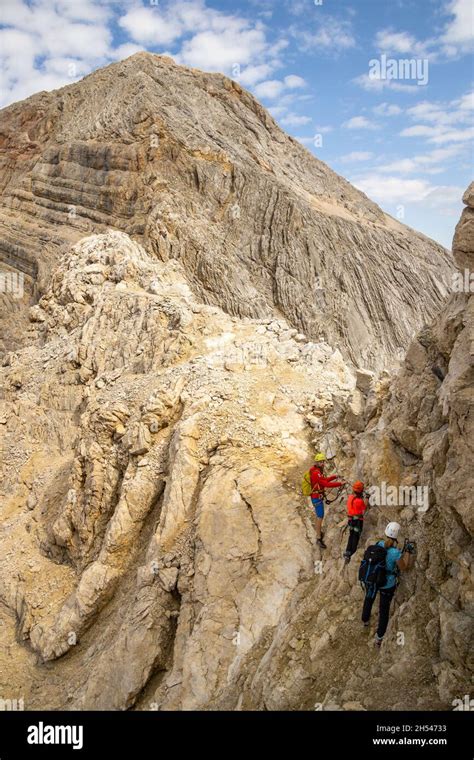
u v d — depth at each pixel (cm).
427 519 1170
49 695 1623
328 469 1627
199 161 6375
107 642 1623
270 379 2033
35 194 6956
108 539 1805
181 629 1473
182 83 7456
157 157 6291
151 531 1789
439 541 1127
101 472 2022
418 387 1281
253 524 1551
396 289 6394
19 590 2030
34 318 3756
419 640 1085
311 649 1211
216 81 7950
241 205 6275
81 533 2011
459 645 991
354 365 5684
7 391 3044
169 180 6225
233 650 1359
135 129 6512
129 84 7106
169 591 1566
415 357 1334
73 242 5972
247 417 1828
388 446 1347
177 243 5744
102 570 1773
